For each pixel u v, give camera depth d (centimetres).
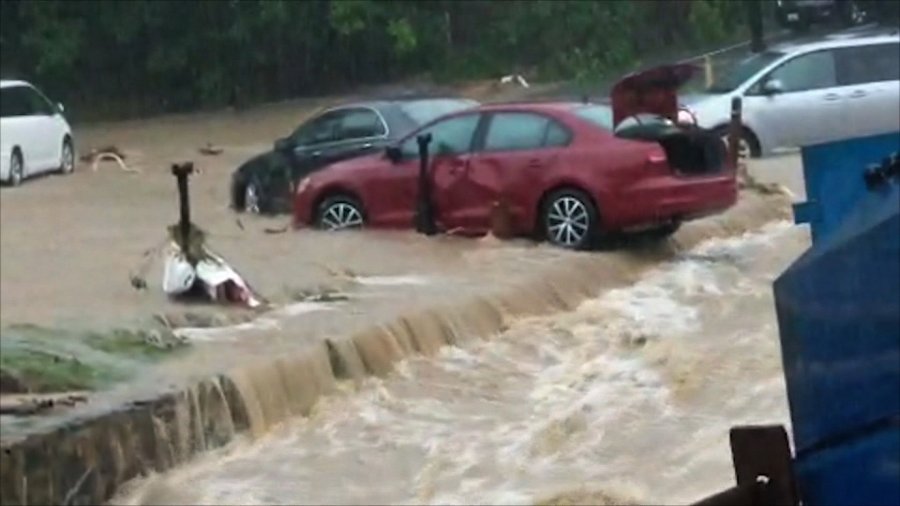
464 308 1764
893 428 454
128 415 1270
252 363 1445
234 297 1744
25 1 4916
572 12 4859
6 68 4959
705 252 2309
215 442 1358
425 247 2202
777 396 1476
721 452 1316
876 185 511
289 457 1347
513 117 2259
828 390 470
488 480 1284
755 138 3195
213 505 1220
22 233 2506
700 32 4831
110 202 3050
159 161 3894
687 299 1966
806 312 478
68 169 3691
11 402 1292
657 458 1323
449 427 1430
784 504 491
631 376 1591
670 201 2141
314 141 2725
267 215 2734
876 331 450
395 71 5016
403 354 1633
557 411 1472
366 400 1507
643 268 2183
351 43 4962
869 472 462
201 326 1645
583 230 2181
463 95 4341
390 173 2322
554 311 1914
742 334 1725
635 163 2148
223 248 2191
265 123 4603
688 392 1506
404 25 4834
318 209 2388
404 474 1303
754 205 2597
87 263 2091
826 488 475
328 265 2034
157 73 4988
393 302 1770
